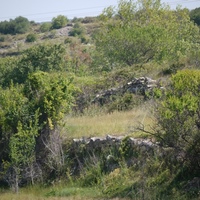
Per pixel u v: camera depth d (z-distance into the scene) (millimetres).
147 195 39250
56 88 54688
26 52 140125
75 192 44969
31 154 51969
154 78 76375
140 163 43812
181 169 39750
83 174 48156
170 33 114438
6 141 55312
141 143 45031
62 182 49312
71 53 176875
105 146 48625
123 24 122562
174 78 39125
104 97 74500
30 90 56688
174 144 39000
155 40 103125
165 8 126125
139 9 125812
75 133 54188
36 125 52812
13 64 137500
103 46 108688
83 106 74125
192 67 75812
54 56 135625
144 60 104750
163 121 39000
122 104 69812
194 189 37469
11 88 58000
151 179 41125
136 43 104000
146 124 49031
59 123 53938
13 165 51281
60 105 54500
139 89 71500
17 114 54812
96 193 43500
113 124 54438
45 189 49312
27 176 51688
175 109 37281
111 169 46219
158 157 42562
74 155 51500
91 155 49688
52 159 51750
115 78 80125
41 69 132875
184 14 129750
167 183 39656
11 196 47844
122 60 105875
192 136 38375
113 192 42438
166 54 102875
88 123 57781
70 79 57688
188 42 112562
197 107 37594
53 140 52562
